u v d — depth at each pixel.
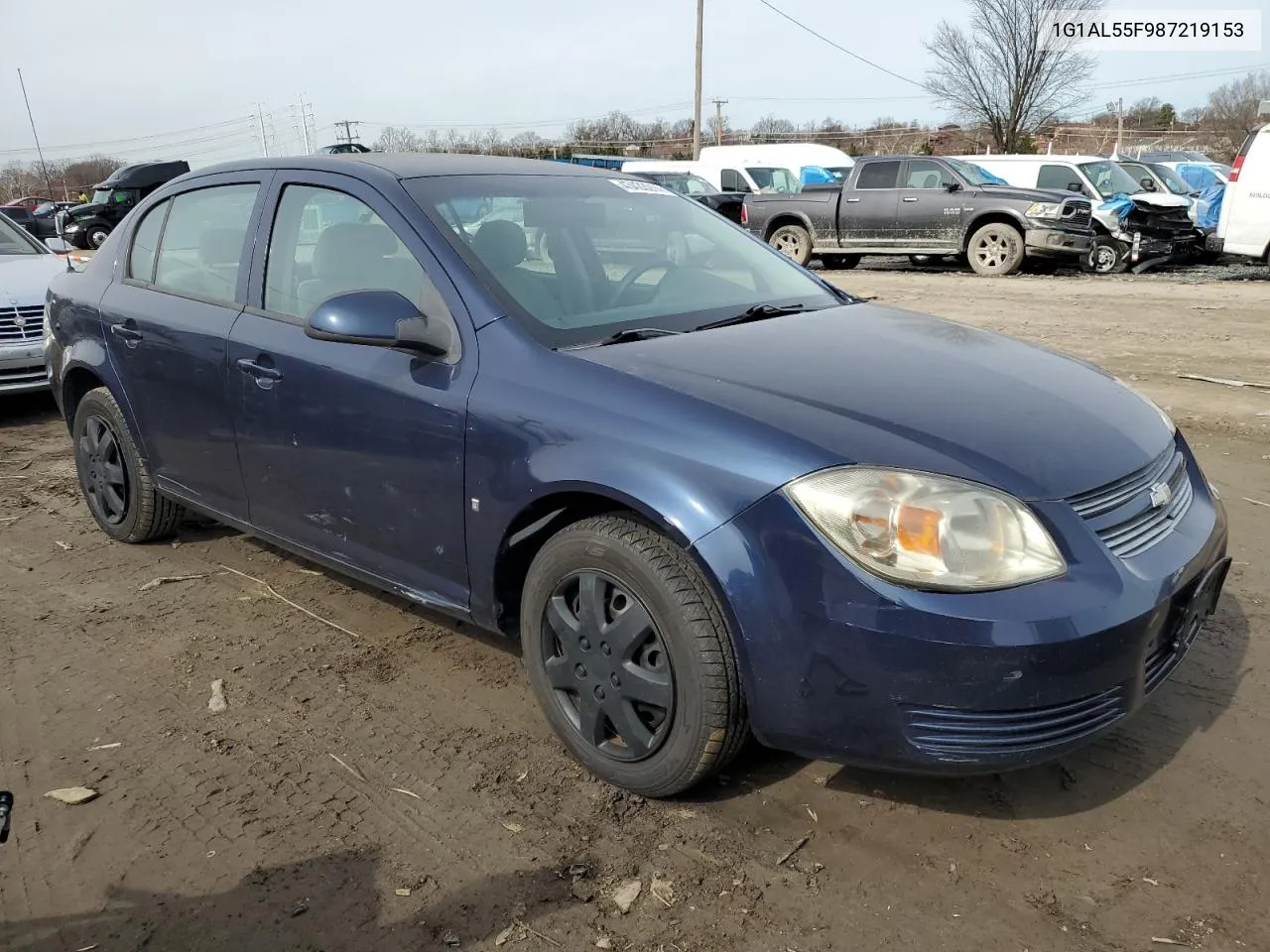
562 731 2.84
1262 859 2.43
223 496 3.90
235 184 3.90
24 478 5.82
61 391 4.77
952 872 2.41
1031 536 2.27
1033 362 3.09
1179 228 14.70
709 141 63.72
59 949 2.24
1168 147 54.97
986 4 36.91
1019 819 2.60
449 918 2.30
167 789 2.80
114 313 4.25
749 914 2.29
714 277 3.62
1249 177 13.50
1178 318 9.95
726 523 2.37
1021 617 2.19
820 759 2.44
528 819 2.64
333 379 3.24
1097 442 2.55
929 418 2.50
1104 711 2.35
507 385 2.81
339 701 3.25
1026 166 16.70
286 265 3.57
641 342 2.92
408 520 3.13
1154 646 2.48
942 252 15.41
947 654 2.19
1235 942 2.18
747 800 2.70
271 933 2.27
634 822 2.62
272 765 2.90
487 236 3.21
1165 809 2.62
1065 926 2.23
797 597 2.31
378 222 3.29
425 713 3.17
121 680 3.41
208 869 2.48
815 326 3.22
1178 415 6.32
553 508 2.78
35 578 4.30
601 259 3.41
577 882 2.40
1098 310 10.62
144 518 4.48
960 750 2.25
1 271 7.32
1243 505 4.73
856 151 61.12
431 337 2.97
